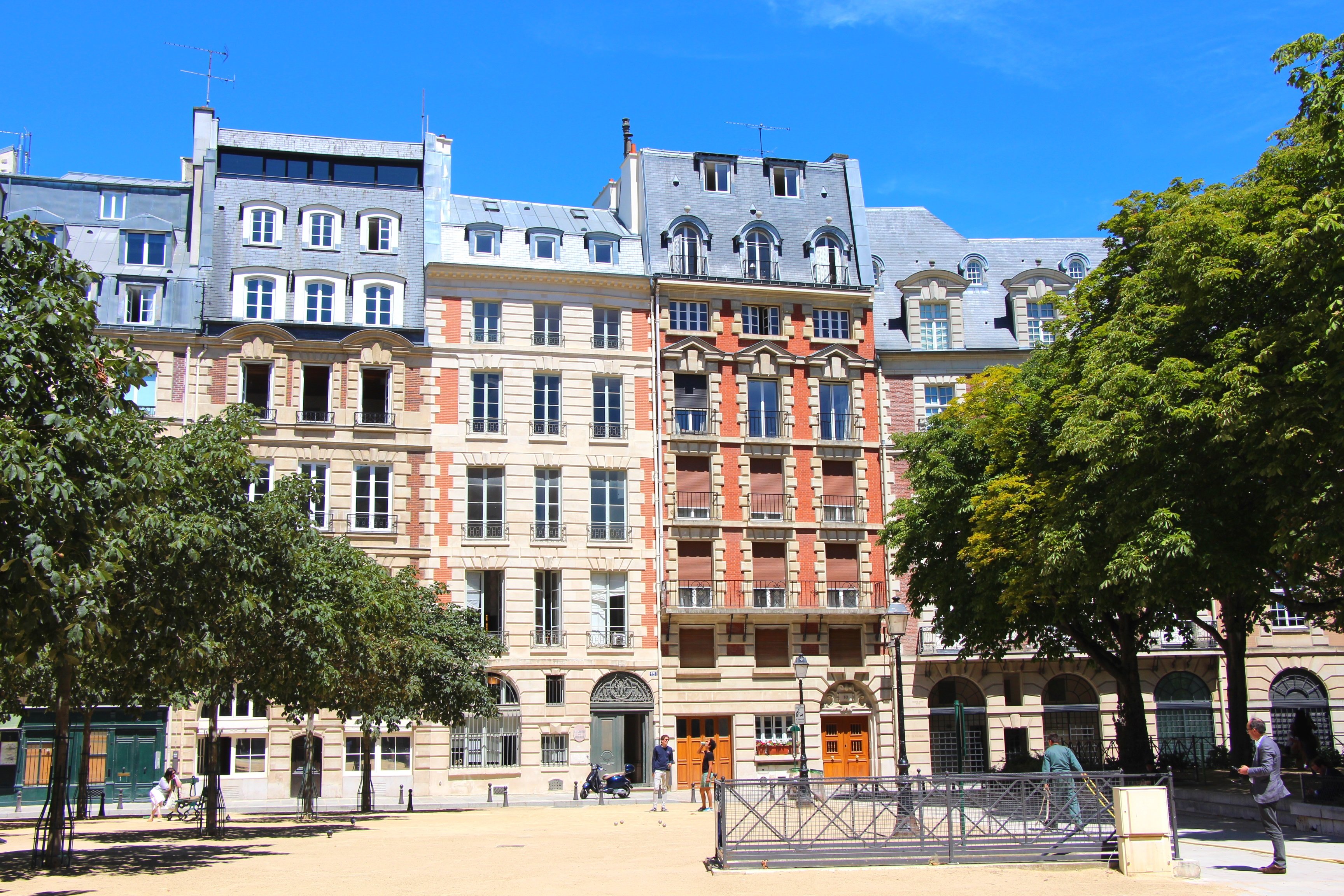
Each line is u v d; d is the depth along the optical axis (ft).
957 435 124.98
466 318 161.58
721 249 176.76
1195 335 83.10
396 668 107.34
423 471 156.04
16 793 139.64
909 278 180.65
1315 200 70.18
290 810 125.90
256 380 154.20
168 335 149.48
